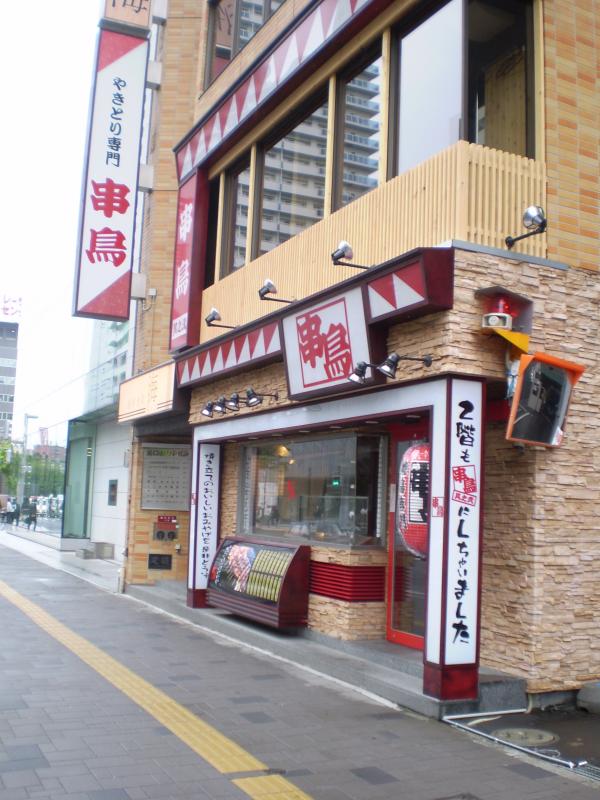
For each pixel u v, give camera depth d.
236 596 10.52
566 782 5.38
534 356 6.73
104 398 19.11
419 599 8.45
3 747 5.77
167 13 15.02
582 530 7.37
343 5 8.90
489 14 7.90
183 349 12.73
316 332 8.48
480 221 7.19
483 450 6.95
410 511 8.51
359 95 9.18
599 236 7.80
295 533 10.48
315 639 9.35
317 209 9.83
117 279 13.57
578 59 7.90
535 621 7.04
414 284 6.92
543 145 7.61
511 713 6.89
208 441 12.08
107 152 13.54
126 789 5.03
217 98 12.71
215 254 12.61
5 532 35.12
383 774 5.45
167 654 9.26
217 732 6.28
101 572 17.64
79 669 8.31
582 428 7.49
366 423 8.74
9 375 103.56
